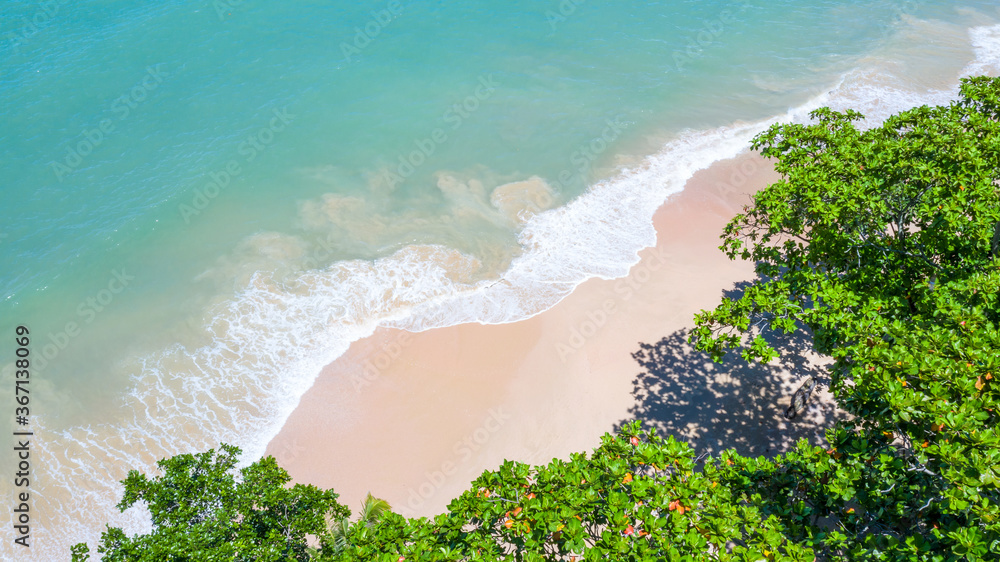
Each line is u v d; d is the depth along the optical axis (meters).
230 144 31.95
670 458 11.45
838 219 15.53
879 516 11.17
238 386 21.41
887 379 11.23
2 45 38.31
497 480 11.44
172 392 21.11
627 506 10.50
